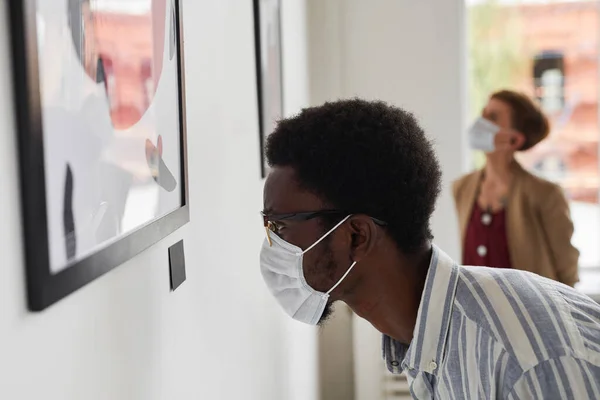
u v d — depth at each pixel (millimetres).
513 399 865
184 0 1163
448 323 968
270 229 1035
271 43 1956
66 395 731
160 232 1001
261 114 1789
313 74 3104
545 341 874
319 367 3082
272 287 1101
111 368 854
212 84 1345
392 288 1012
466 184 2803
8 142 623
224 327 1417
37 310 653
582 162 3414
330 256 1003
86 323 783
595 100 3369
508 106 2656
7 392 617
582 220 3447
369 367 2953
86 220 753
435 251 1007
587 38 3340
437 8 3074
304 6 2871
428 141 1028
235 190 1530
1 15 610
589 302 971
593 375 846
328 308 1103
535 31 3346
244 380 1587
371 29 3107
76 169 729
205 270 1289
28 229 643
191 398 1195
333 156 963
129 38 885
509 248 2691
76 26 729
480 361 914
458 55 3086
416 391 1084
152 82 971
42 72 656
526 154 3439
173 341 1099
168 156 1045
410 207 977
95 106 778
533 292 950
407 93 3119
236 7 1553
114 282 866
